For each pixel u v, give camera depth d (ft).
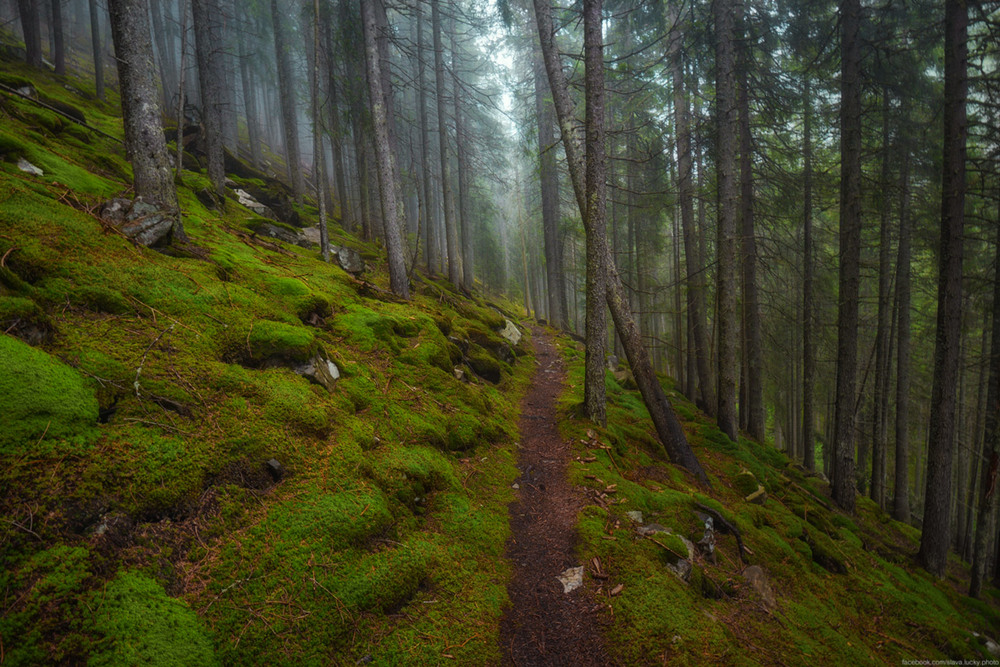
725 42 35.35
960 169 28.96
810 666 14.35
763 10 41.24
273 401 14.60
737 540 20.29
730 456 33.68
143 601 8.29
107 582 8.16
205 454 11.46
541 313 137.39
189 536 10.00
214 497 11.01
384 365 23.71
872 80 38.22
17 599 7.01
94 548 8.35
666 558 16.75
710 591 16.60
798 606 18.03
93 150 29.81
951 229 29.35
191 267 18.72
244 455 12.39
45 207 15.24
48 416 9.25
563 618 13.71
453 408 23.81
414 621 11.94
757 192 52.65
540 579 15.31
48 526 8.01
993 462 29.50
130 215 18.67
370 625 11.09
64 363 10.87
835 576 22.99
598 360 28.17
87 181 21.43
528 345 60.44
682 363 69.10
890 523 41.78
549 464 23.57
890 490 67.21
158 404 11.75
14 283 11.87
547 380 44.06
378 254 53.06
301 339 17.92
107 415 10.70
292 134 64.08
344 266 38.40
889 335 51.70
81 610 7.50
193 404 12.45
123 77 20.33
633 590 14.64
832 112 42.57
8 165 18.08
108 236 16.60
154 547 9.29
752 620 15.93
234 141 77.00
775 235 54.54
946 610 25.31
